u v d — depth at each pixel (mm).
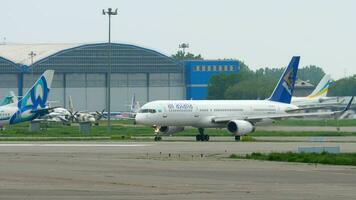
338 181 85688
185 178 88438
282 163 111000
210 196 71438
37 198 69625
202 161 114250
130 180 86000
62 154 129750
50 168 101500
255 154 124375
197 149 143500
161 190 76312
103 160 116000
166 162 112062
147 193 73688
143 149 143000
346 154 123375
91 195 72000
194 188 78250
